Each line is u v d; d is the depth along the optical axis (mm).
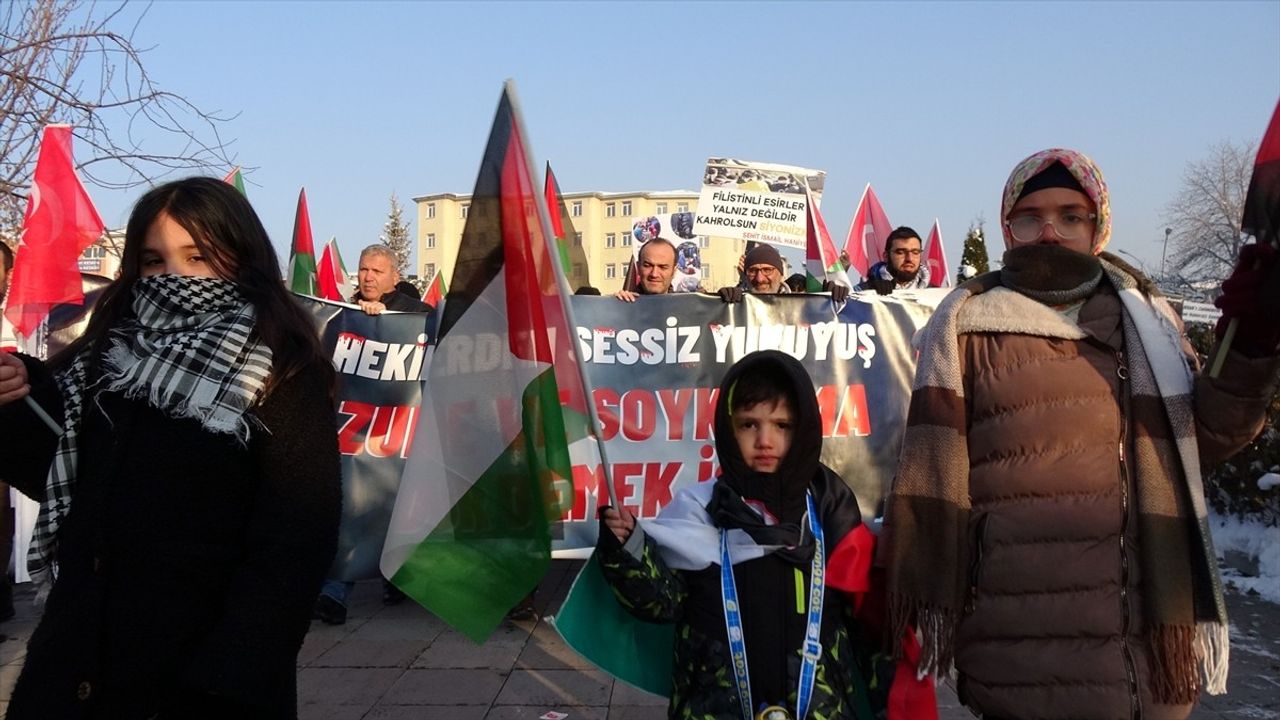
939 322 2498
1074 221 2471
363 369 5980
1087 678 2201
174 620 1872
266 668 1827
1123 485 2266
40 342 6371
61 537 1958
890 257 8023
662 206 77062
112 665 1841
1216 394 2219
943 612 2316
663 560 2498
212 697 1942
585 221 77188
